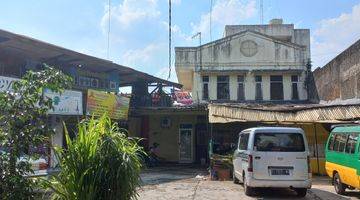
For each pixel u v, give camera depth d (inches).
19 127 228.8
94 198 259.6
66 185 260.8
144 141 1117.1
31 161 258.5
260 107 863.1
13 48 668.1
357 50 832.3
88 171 262.2
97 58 788.0
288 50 1256.2
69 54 717.3
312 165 808.3
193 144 1114.7
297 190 529.7
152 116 1132.5
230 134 1048.8
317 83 1139.3
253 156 510.0
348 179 516.7
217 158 725.3
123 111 890.7
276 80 1257.4
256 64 1258.6
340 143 553.6
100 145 267.7
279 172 505.0
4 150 226.4
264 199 502.6
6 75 672.4
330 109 761.0
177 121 1126.4
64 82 246.7
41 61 740.7
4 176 224.2
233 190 573.6
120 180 262.2
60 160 268.2
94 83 880.3
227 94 1258.6
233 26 1544.0
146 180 696.4
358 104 732.7
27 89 231.6
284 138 514.9
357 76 828.6
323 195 540.1
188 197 510.9
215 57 1267.2
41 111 235.0
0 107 227.9
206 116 1096.8
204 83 1266.0
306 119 770.8
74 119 743.7
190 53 1273.4
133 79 1060.5
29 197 233.1
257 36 1266.0
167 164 1067.9
